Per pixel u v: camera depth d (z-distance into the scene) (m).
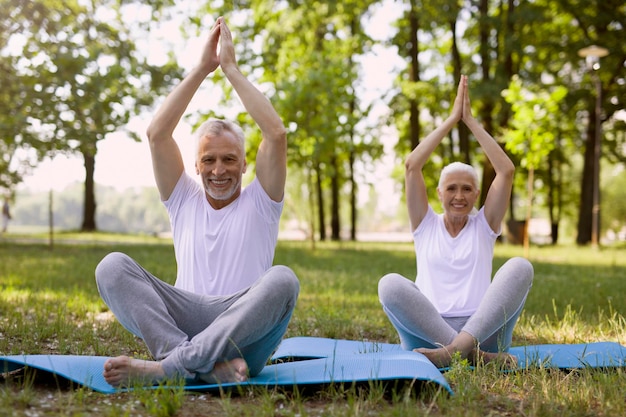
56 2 15.33
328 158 19.83
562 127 27.56
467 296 4.45
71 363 3.51
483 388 3.49
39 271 10.80
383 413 2.89
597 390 3.38
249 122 21.03
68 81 14.85
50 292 7.92
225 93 20.84
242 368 3.28
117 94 15.54
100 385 3.29
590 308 7.50
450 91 24.75
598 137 22.42
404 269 13.06
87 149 15.22
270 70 22.91
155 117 3.85
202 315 3.60
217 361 3.32
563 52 24.52
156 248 18.80
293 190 35.12
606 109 25.00
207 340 3.28
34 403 2.96
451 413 2.96
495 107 24.03
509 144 18.45
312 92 18.41
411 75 24.45
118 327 5.64
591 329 6.04
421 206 4.70
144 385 3.26
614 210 57.78
